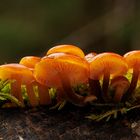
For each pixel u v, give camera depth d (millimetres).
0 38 1396
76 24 1506
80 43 1434
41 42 1438
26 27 1447
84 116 382
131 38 1376
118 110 379
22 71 379
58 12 1492
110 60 372
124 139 372
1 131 381
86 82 398
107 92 385
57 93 390
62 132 377
